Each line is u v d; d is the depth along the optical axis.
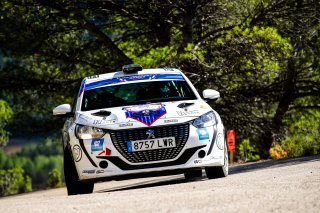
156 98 29.45
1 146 90.38
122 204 17.75
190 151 26.95
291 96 81.38
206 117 27.83
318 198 16.53
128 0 71.81
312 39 73.56
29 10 74.56
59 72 79.69
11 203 23.23
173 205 16.62
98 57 79.81
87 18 75.88
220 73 68.62
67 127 29.09
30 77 80.88
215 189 20.55
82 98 30.03
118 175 26.52
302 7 70.44
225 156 28.72
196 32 74.31
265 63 65.75
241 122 74.44
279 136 77.12
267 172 30.94
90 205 18.22
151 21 72.44
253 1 70.88
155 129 26.72
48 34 75.00
